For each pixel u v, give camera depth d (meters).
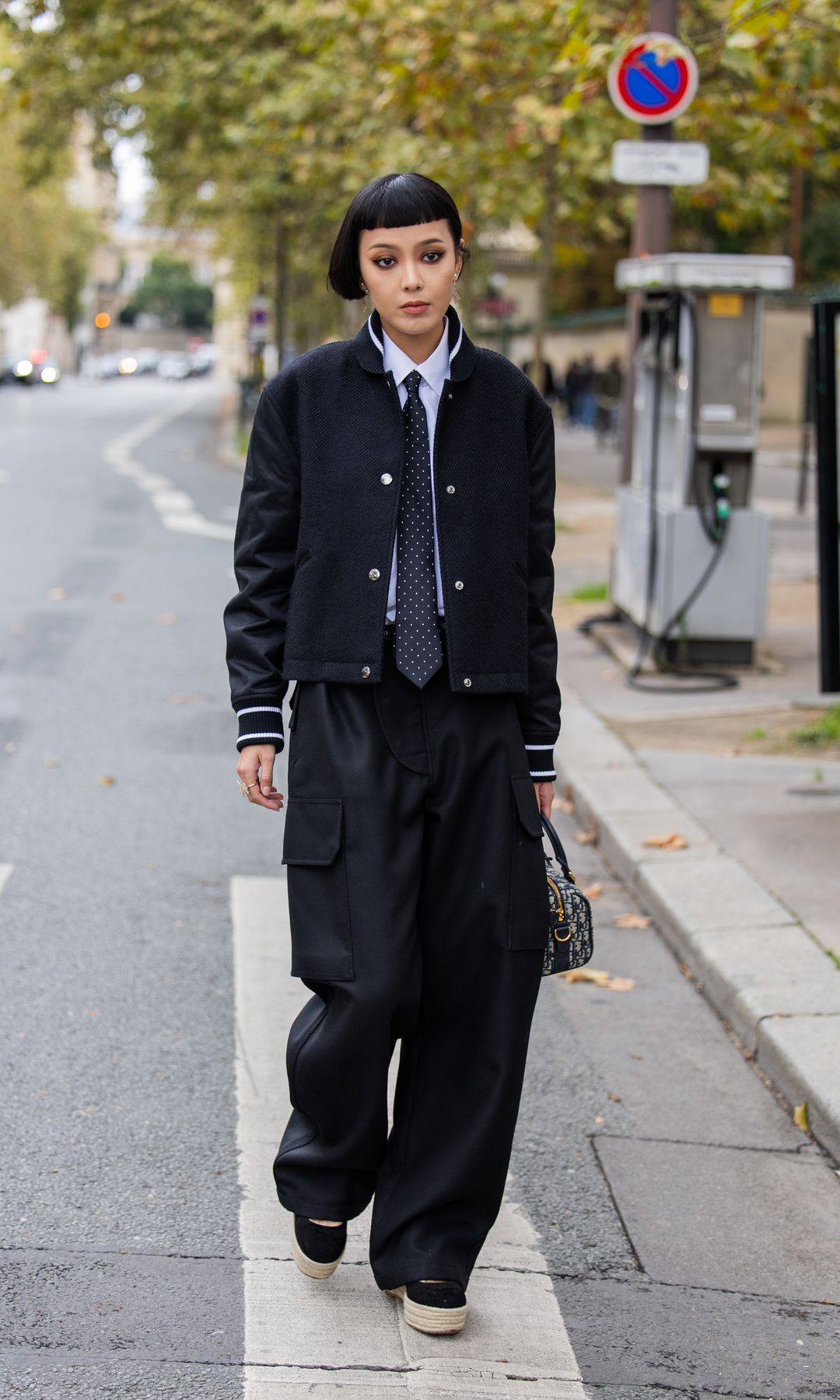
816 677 9.29
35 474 23.97
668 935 5.30
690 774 7.03
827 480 6.73
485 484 2.78
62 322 106.62
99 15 22.14
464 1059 2.88
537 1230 3.42
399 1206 2.87
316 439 2.77
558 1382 2.81
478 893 2.80
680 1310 3.11
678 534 9.29
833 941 4.95
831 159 11.99
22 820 6.51
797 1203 3.60
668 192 9.92
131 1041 4.34
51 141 27.44
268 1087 4.08
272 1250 3.25
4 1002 4.61
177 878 5.83
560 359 53.66
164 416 46.94
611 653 10.11
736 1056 4.41
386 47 11.76
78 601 12.26
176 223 38.41
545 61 11.36
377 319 2.79
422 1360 2.84
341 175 19.88
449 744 2.77
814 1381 2.88
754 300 9.08
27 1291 3.05
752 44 7.50
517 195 16.88
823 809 6.46
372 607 2.72
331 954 2.73
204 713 8.60
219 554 15.51
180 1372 2.79
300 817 2.77
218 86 22.34
